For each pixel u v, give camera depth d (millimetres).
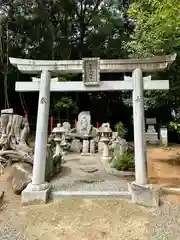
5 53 13477
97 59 3779
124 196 3613
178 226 2828
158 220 2975
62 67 3932
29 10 13039
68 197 3613
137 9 5367
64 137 9195
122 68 3910
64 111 15508
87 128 10531
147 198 3363
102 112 18734
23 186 3844
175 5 3467
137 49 5723
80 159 7508
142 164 3625
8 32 13344
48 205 3357
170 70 5652
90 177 5062
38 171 3633
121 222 2916
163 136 11984
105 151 7160
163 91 5961
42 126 3775
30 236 2627
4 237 2619
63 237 2592
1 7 12625
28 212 3182
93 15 14875
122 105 18641
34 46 14445
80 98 18219
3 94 15422
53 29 13906
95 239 2549
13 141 6070
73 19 15242
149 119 13297
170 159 7352
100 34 14883
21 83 3998
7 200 3641
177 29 4367
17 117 6371
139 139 3693
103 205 3342
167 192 3811
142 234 2662
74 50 15773
